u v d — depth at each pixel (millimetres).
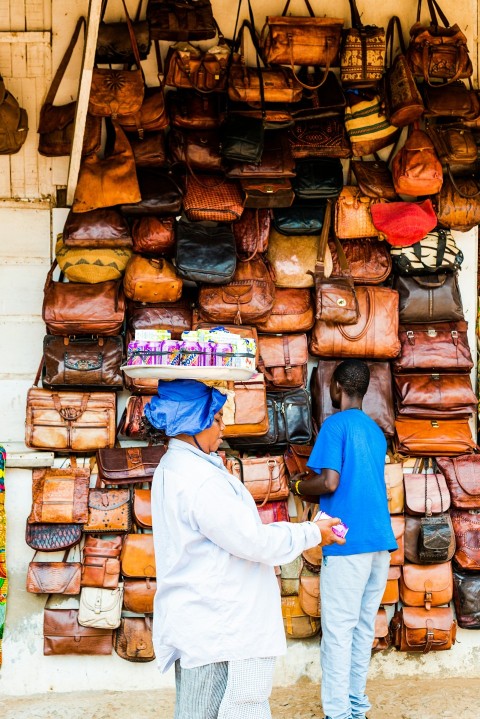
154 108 4168
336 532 2658
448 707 4090
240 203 4258
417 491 4367
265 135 4309
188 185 4285
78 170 3943
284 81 4184
